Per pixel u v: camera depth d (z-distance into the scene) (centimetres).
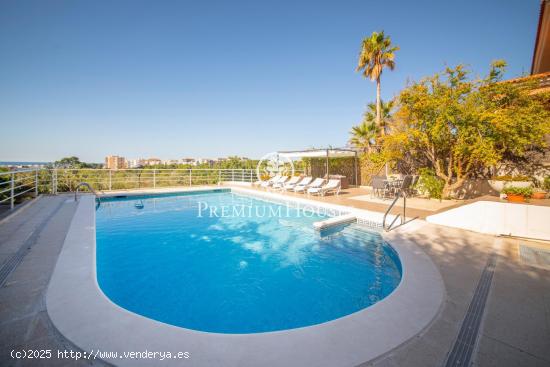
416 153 1175
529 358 206
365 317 263
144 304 381
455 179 1080
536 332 240
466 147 862
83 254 432
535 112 813
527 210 538
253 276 470
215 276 471
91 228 596
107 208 1049
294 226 793
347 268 498
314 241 651
